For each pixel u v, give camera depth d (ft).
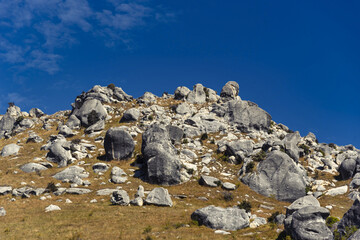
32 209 163.22
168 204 172.65
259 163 230.27
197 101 367.25
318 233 105.70
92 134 294.25
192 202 187.52
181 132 281.33
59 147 247.91
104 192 194.59
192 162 248.11
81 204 173.17
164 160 219.41
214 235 123.65
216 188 212.23
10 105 357.61
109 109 340.80
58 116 357.00
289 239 110.42
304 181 219.00
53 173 225.97
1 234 126.41
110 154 249.96
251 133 304.91
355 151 302.66
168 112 340.80
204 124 310.24
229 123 320.50
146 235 123.34
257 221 147.33
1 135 326.24
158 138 240.73
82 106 329.72
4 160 251.39
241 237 121.39
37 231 129.70
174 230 130.62
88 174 223.30
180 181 218.79
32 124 333.42
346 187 213.87
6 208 164.96
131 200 175.52
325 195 207.82
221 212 141.18
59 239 119.75
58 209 162.91
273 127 337.31
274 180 216.13
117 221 142.82
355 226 106.01
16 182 205.46
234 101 335.88
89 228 132.87
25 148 275.59
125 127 303.89
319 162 263.49
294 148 246.27
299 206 129.80
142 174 228.22
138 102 368.27
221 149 265.34
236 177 230.48
